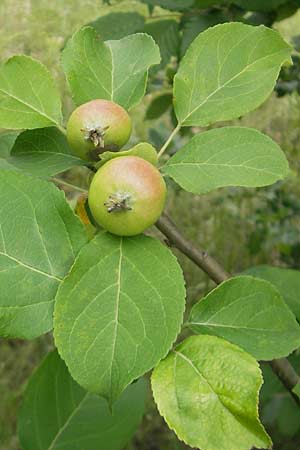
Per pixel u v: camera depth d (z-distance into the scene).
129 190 0.36
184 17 0.75
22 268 0.37
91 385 0.34
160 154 0.41
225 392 0.34
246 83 0.42
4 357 1.20
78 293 0.36
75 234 0.38
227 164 0.39
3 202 0.37
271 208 1.13
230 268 1.30
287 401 0.84
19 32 1.18
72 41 0.43
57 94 0.42
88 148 0.39
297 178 1.27
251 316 0.39
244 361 0.35
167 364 0.35
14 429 1.08
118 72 0.44
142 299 0.36
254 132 0.39
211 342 0.36
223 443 0.34
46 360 0.50
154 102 0.94
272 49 0.42
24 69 0.42
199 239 1.37
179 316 0.35
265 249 1.26
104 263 0.36
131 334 0.35
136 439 1.08
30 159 0.42
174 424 0.34
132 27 0.79
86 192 0.42
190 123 0.42
